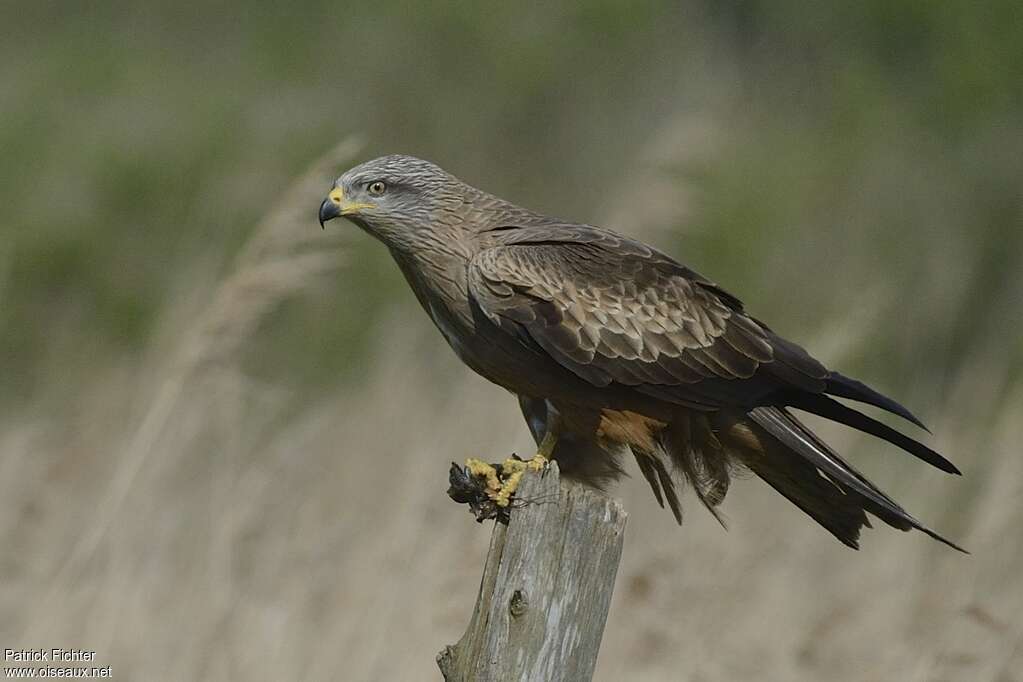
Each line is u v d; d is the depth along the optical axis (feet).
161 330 51.37
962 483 46.52
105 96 82.07
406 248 31.04
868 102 86.74
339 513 41.29
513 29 91.04
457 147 90.22
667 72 92.27
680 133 62.34
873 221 81.92
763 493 44.29
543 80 90.12
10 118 79.51
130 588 36.09
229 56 91.76
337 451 44.21
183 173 75.51
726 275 75.00
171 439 39.99
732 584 38.40
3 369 66.44
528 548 23.43
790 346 30.25
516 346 29.99
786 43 94.38
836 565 42.45
